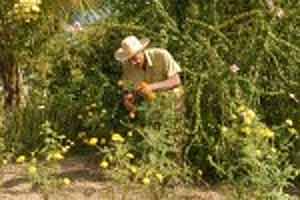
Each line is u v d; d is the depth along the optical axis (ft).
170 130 19.85
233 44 23.47
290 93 22.47
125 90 20.92
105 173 20.54
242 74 22.56
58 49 25.76
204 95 21.47
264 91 22.68
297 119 22.26
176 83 20.26
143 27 23.36
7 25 26.07
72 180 20.45
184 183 20.24
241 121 20.24
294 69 22.88
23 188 19.83
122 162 19.01
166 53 20.42
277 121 22.56
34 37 26.48
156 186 19.03
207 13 23.86
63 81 25.94
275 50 22.85
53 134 20.29
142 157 19.44
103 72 25.08
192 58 22.57
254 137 18.93
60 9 26.22
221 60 21.81
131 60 20.27
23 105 26.07
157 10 23.21
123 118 23.15
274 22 23.13
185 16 24.27
